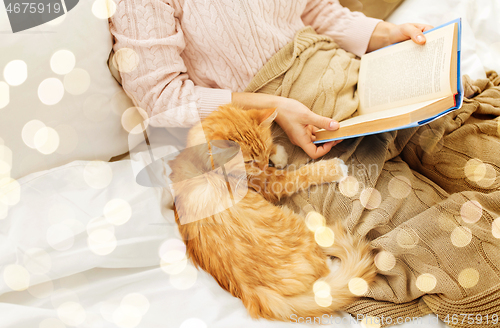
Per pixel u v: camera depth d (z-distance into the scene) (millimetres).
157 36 733
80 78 692
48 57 645
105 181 690
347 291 646
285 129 825
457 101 649
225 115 758
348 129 720
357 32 960
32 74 631
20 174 669
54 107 671
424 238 617
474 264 579
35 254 569
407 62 772
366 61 876
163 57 749
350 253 673
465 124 768
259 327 579
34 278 562
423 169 795
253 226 704
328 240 689
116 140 799
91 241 601
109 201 649
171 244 667
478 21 1014
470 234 593
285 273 673
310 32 928
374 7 1074
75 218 617
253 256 685
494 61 964
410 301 641
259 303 641
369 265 661
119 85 790
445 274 592
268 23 844
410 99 739
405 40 869
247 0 756
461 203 628
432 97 696
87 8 693
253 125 772
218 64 843
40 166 689
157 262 656
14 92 618
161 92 760
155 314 579
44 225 600
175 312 588
